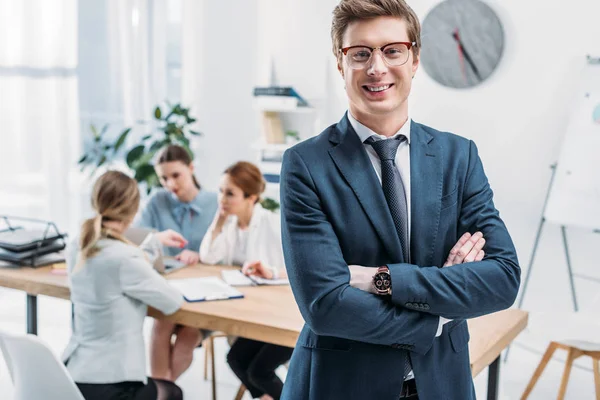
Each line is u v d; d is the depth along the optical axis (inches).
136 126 211.0
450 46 165.2
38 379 78.6
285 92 181.0
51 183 198.8
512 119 161.2
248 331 92.6
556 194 150.1
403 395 54.8
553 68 155.9
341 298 51.5
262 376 107.0
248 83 199.8
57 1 194.7
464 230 56.2
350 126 55.3
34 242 118.7
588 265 156.1
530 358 154.8
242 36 198.1
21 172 194.2
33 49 192.5
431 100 169.6
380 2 50.9
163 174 137.3
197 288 106.1
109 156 209.2
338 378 53.7
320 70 186.1
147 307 99.0
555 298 160.6
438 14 165.8
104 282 93.4
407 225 54.5
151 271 96.0
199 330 119.2
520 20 157.9
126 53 207.5
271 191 186.2
